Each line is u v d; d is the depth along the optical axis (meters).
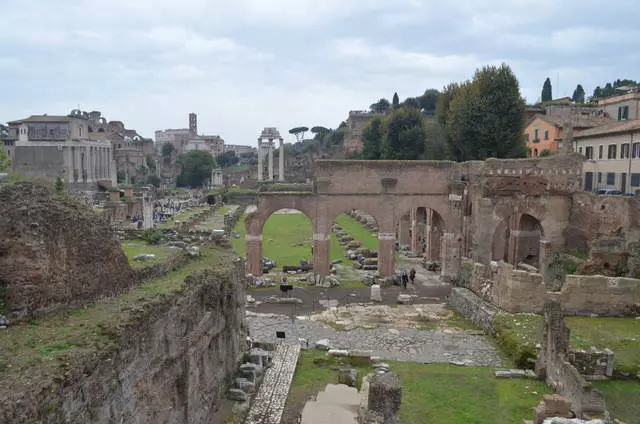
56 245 15.84
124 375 14.87
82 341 13.91
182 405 19.17
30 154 114.12
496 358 30.11
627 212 42.19
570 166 48.66
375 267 55.75
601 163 65.31
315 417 21.72
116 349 14.37
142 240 30.42
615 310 35.38
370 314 39.44
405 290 47.62
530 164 48.53
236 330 26.28
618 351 28.56
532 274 35.34
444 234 51.16
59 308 15.94
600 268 40.12
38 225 15.34
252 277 48.03
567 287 35.53
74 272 16.47
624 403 24.25
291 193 49.50
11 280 15.02
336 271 54.12
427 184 51.09
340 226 90.50
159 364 17.23
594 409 21.66
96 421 13.40
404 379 26.94
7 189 15.54
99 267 17.55
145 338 16.28
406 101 191.50
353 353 30.08
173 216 96.25
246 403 23.45
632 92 87.12
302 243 72.25
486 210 48.22
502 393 25.34
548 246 48.97
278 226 92.69
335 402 23.22
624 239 40.19
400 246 68.88
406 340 33.34
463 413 23.30
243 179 188.38
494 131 69.19
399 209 51.00
